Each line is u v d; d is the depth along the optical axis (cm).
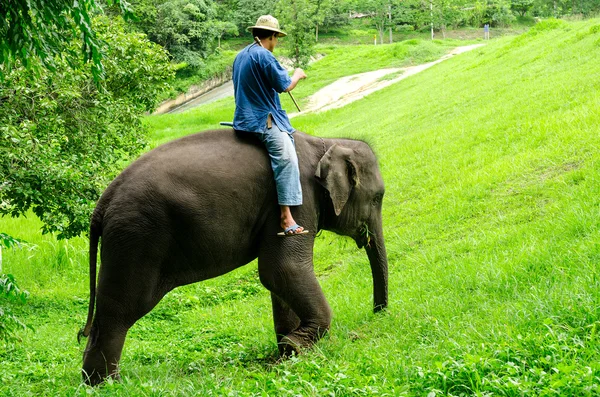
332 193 610
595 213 775
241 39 6894
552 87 1586
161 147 574
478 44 4847
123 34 1309
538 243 761
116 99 1284
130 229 538
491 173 1147
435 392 424
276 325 654
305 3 4697
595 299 528
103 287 547
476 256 816
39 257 1367
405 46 4594
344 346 591
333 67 4641
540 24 2725
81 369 607
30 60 605
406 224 1120
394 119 2172
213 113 3581
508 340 492
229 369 594
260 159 579
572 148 1082
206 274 578
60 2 554
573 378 401
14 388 573
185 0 5712
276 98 592
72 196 1041
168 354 720
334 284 955
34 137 994
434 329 600
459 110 1869
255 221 583
